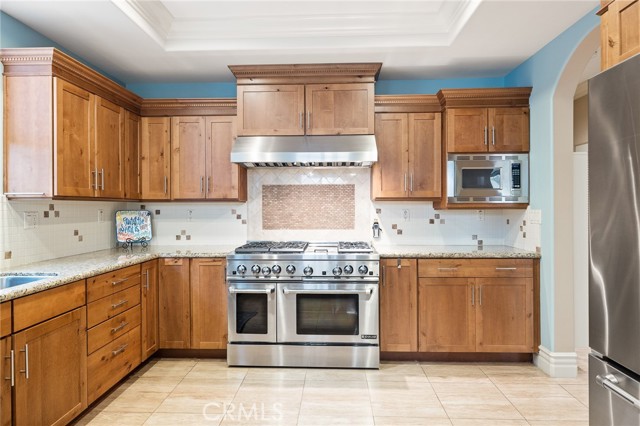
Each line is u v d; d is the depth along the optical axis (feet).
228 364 10.77
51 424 6.88
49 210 9.62
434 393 9.20
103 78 9.78
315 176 13.07
